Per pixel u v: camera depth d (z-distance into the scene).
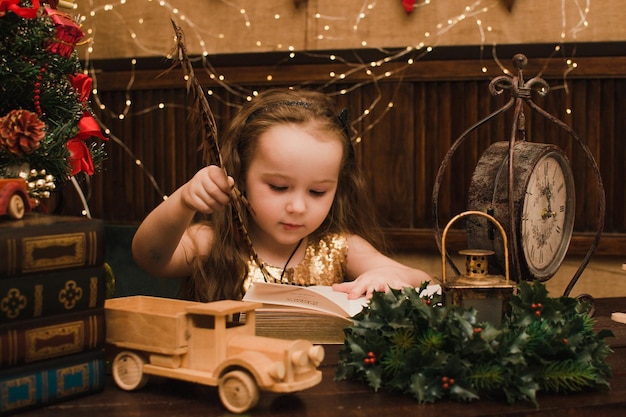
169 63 1.97
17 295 0.81
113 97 2.04
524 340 0.89
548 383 0.90
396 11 1.89
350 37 1.91
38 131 1.00
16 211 0.88
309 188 1.24
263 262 1.40
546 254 1.25
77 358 0.88
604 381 0.91
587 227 1.84
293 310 1.11
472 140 1.88
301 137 1.23
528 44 1.84
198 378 0.86
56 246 0.85
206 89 1.97
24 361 0.83
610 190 1.83
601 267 1.87
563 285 1.89
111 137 2.04
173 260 1.37
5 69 1.04
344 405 0.86
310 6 1.92
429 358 0.89
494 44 1.85
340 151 1.27
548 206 1.24
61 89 1.15
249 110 1.37
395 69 1.89
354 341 0.94
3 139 0.99
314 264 1.42
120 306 0.98
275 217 1.25
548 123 1.85
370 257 1.46
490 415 0.83
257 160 1.26
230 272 1.38
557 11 1.83
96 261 0.89
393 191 1.92
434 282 1.49
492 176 1.20
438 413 0.84
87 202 2.06
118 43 2.01
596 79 1.82
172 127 2.00
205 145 1.13
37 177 1.07
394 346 0.92
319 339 1.12
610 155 1.83
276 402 0.87
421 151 1.90
